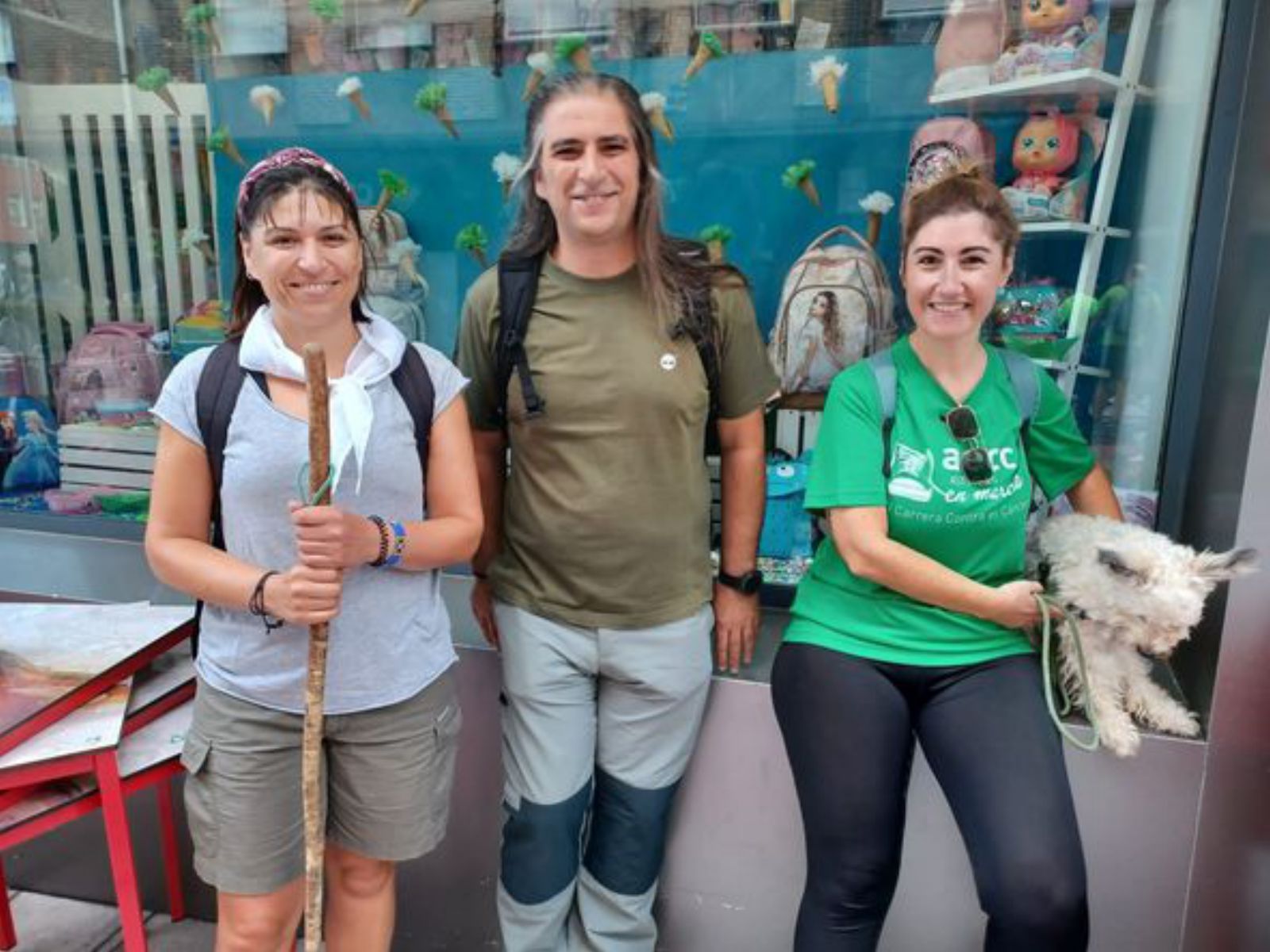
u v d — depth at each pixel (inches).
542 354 56.1
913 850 63.9
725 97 78.2
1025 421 57.6
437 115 83.7
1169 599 52.2
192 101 88.7
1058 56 69.6
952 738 53.8
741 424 60.6
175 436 50.0
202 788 52.2
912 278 55.3
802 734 55.9
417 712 53.3
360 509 50.5
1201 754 58.2
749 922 67.7
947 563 57.1
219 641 51.6
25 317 96.3
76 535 89.8
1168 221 68.6
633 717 60.7
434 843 55.5
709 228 81.0
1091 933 62.5
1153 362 70.3
